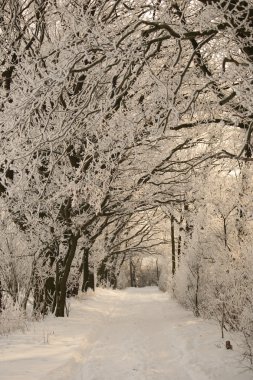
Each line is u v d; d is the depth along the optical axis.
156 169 13.91
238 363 8.91
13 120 7.31
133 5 9.20
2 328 12.25
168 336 12.98
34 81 7.09
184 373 8.68
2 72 11.70
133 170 14.68
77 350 10.06
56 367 8.13
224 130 12.07
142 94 10.34
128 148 11.43
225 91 8.65
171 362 9.68
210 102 9.80
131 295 39.09
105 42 7.10
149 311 21.67
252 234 12.30
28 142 8.73
